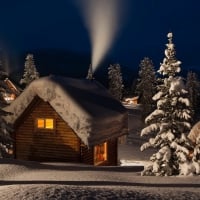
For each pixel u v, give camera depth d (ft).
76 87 100.58
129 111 274.36
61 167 71.46
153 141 63.82
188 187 43.29
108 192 30.40
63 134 93.35
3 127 93.25
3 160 71.51
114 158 110.42
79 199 27.68
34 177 55.42
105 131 93.15
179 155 61.46
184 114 62.64
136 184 46.85
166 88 64.03
